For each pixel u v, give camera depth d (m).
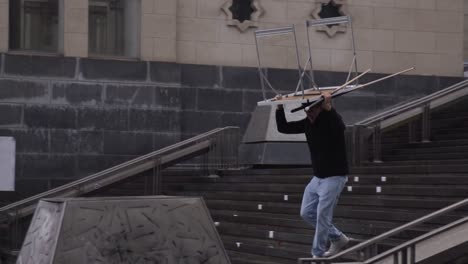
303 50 21.31
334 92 9.43
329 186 9.30
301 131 9.62
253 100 21.00
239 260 12.70
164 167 17.86
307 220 9.70
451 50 22.47
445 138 16.41
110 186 17.28
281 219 13.32
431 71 22.28
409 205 11.62
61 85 19.64
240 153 18.16
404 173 13.58
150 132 20.16
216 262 6.20
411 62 22.12
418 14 22.23
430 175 12.73
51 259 5.73
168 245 6.04
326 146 9.30
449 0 22.45
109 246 5.87
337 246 9.54
